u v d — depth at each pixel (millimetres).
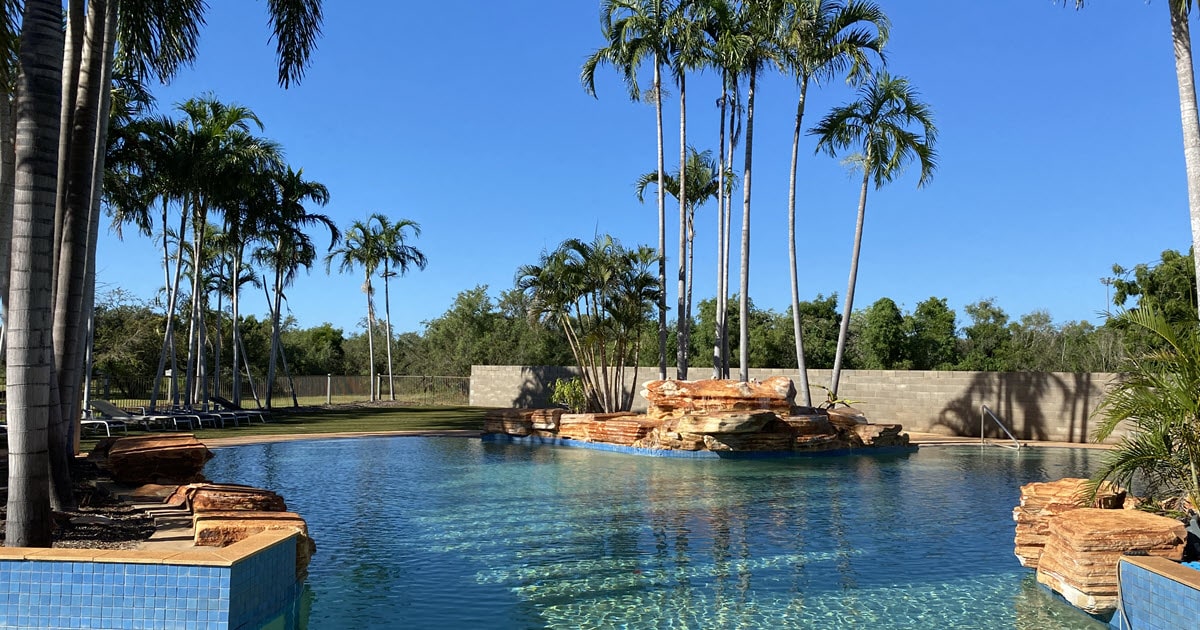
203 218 25078
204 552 5191
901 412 25578
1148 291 26141
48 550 5055
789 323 42156
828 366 40562
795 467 16375
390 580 7148
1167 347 7469
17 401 6281
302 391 39312
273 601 5715
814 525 9836
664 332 22688
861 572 7539
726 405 19047
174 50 11625
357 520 9969
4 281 10391
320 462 15961
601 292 22375
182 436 12086
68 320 8891
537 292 22938
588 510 10797
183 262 31312
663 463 16812
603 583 7105
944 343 41781
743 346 21141
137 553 5062
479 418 28578
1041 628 5902
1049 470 15867
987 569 7660
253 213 27312
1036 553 7625
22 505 6254
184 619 4891
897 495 12391
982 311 47625
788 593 6828
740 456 18094
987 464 17062
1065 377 22453
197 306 25531
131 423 21656
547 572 7465
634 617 6152
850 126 21219
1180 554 6094
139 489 10000
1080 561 6059
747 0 21172
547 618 6113
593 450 19438
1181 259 25641
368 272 37719
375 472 14586
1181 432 7000
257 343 45281
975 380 24125
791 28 20656
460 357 51406
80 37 9156
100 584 4895
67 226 8906
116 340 33219
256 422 25750
